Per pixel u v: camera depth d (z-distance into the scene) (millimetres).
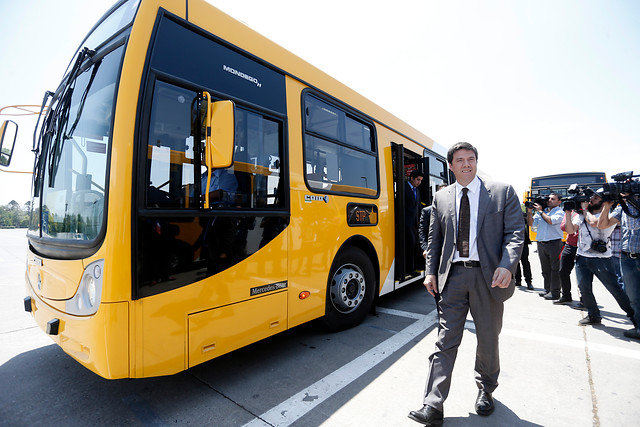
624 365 2947
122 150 1917
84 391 2494
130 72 1998
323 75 3594
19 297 5270
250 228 2568
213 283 2287
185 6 2330
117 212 1874
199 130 2270
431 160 6316
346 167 3814
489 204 2121
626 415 2215
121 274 1861
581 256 4086
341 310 3719
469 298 2170
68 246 2129
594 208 3848
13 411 2244
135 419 2156
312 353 3189
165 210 2053
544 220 5375
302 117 3209
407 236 5141
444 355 2146
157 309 1986
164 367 2020
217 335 2309
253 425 2098
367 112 4293
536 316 4438
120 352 1857
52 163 2568
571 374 2789
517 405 2340
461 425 2104
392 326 3971
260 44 2889
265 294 2674
